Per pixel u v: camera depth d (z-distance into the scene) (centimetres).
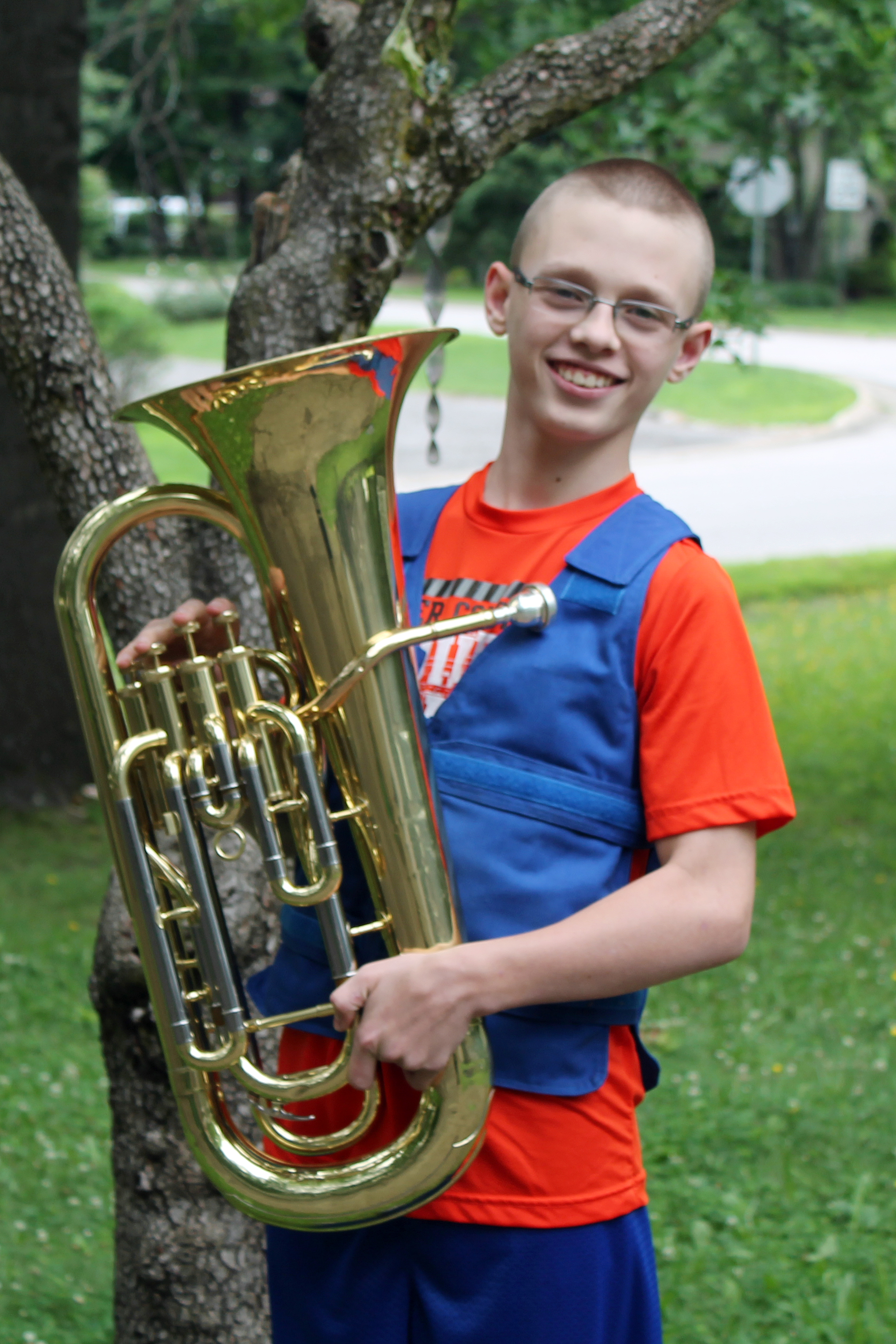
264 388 143
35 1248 330
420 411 1934
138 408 152
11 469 655
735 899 146
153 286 2905
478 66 617
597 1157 155
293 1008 166
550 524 163
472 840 152
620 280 156
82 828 655
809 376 2309
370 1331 158
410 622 165
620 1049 159
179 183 538
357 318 216
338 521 148
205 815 148
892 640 973
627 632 152
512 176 2077
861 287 3816
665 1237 323
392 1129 161
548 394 160
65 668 680
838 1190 346
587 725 152
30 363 215
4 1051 434
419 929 147
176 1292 231
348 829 164
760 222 1764
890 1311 295
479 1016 143
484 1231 152
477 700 155
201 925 150
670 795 148
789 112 549
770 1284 303
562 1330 152
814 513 1375
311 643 150
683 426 1889
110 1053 232
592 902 150
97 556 157
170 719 151
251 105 2619
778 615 1041
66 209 628
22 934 529
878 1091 399
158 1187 230
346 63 214
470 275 2603
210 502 156
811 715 812
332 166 214
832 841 617
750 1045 427
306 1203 150
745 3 517
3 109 609
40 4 607
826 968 484
